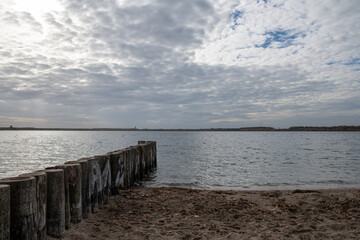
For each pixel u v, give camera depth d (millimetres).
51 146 45781
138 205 7258
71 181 5168
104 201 7016
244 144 54812
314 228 5609
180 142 61969
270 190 11172
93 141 65188
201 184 12961
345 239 5004
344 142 63438
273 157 28016
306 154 31766
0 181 3785
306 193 9438
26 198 3863
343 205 7418
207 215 6617
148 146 15430
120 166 8492
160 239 5078
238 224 5961
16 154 31281
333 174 16453
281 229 5598
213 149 39438
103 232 5258
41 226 4188
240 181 13859
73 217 5199
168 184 12859
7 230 3611
